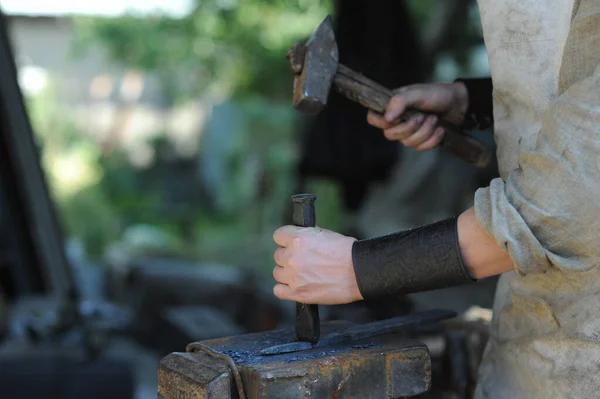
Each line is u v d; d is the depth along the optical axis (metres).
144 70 16.16
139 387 4.77
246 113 16.52
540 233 1.40
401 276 1.50
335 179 5.48
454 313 1.80
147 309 7.30
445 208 8.09
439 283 1.50
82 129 18.12
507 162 1.66
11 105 3.98
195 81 17.30
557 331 1.52
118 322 3.87
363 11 5.25
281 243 1.60
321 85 1.89
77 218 14.48
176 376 1.53
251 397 1.45
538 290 1.55
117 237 14.45
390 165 5.41
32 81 17.39
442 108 2.01
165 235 14.91
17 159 4.15
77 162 17.28
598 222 1.35
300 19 14.51
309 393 1.46
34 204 4.28
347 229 7.09
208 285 7.43
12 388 3.41
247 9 14.60
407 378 1.54
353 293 1.54
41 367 3.48
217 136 16.73
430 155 8.07
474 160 2.08
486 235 1.46
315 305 1.59
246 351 1.57
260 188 14.71
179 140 17.94
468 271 1.49
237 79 15.41
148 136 17.91
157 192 17.38
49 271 4.39
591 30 1.46
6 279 4.34
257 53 14.76
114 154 17.92
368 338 1.65
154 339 5.46
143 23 15.91
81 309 3.78
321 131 5.35
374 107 1.96
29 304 4.16
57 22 16.38
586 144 1.35
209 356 1.56
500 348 1.67
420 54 5.62
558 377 1.51
